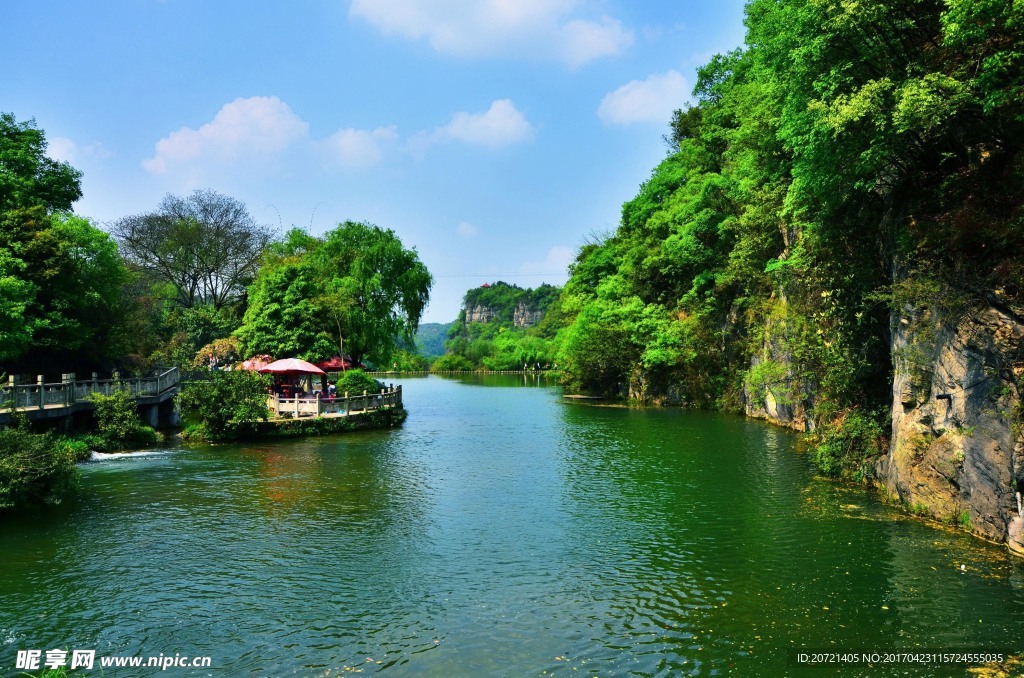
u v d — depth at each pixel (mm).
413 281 49188
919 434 16859
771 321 33594
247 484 21312
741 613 11320
